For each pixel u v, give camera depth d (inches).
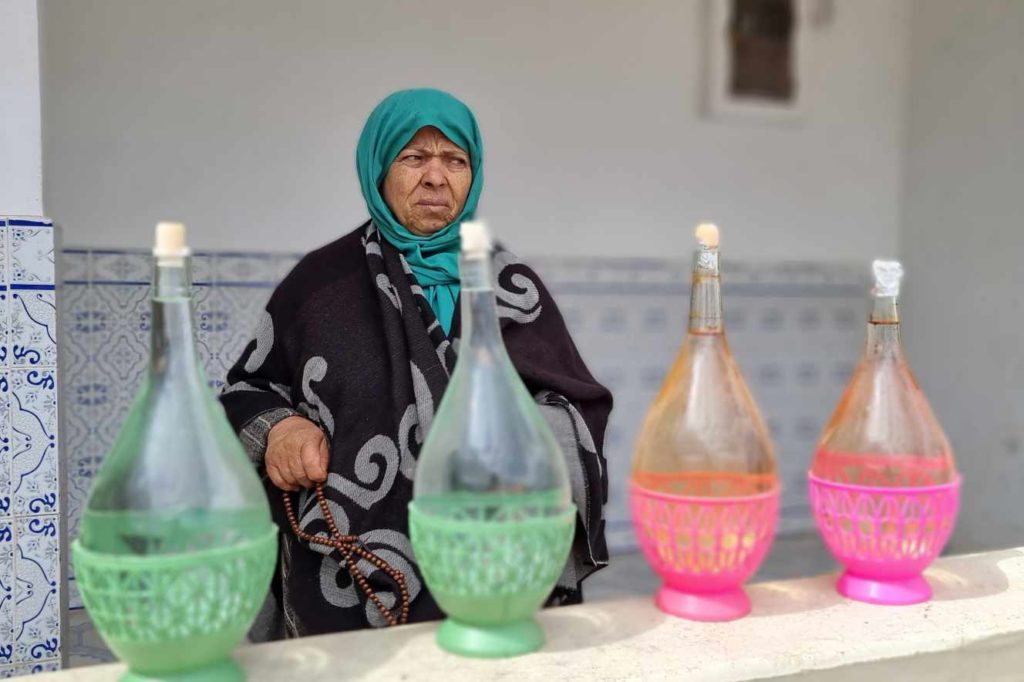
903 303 132.0
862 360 35.5
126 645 26.0
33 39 51.1
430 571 29.3
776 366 130.2
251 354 53.8
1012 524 112.0
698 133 123.0
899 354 34.8
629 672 28.7
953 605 34.5
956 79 121.4
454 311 52.6
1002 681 33.1
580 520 44.6
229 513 26.8
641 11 118.0
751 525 31.3
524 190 115.6
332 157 104.5
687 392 32.2
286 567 50.2
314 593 47.8
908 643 31.2
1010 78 112.1
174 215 98.0
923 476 33.5
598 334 120.9
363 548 46.2
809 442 132.8
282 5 100.8
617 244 120.9
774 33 124.6
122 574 25.4
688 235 124.3
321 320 51.0
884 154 132.0
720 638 31.4
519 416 29.2
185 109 97.7
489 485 28.4
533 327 52.1
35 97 51.4
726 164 125.0
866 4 128.3
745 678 29.4
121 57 94.7
